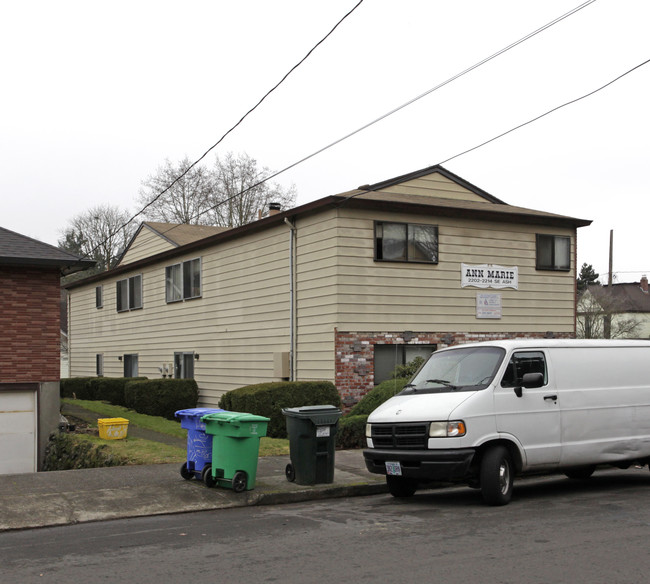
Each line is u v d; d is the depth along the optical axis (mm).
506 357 10359
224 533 8297
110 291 34031
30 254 16562
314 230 19312
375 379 18703
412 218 19531
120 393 27000
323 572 6512
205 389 24875
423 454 9727
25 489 10617
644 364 11539
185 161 50250
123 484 11016
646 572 6414
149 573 6609
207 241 24391
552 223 21766
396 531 8203
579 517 8898
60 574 6648
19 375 16641
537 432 10250
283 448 14836
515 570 6496
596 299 47094
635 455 11180
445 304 19859
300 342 19719
